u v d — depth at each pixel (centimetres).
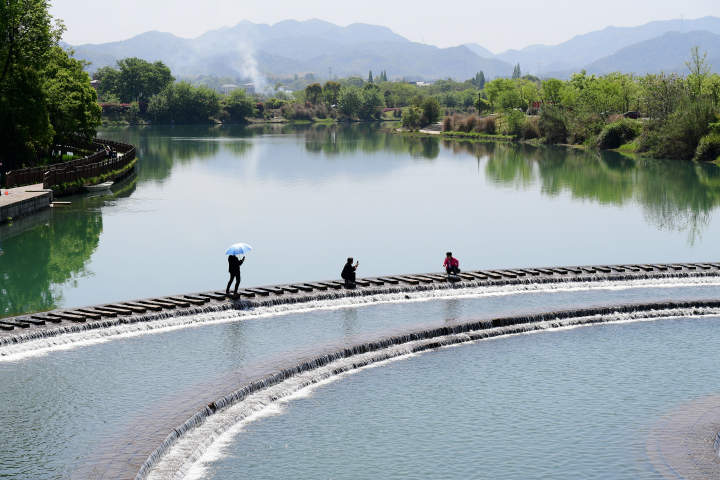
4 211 8288
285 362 3900
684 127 16600
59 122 13300
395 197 11200
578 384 3844
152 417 3275
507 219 9206
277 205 10312
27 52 11050
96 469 2844
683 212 9662
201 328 4528
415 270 6488
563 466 3033
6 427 3244
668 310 4991
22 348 4122
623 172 14362
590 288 5494
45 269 6475
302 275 6294
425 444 3219
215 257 6994
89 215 9181
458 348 4353
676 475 2934
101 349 4175
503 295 5256
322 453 3134
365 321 4656
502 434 3306
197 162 16988
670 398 3675
